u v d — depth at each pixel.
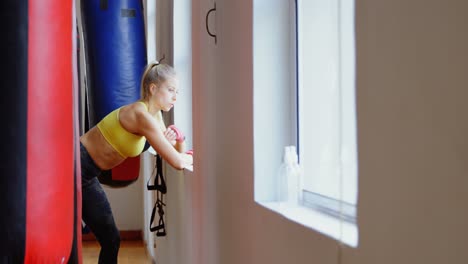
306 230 1.50
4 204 1.67
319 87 1.96
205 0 2.78
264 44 2.00
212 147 2.69
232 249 2.33
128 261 5.78
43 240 1.74
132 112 3.32
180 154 3.39
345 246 1.24
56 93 1.77
